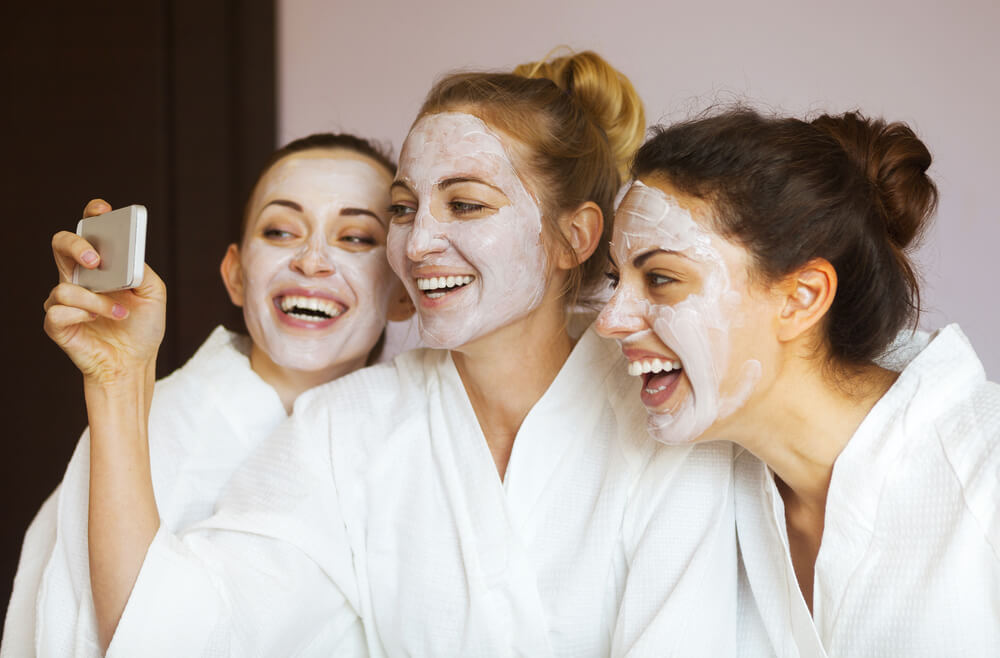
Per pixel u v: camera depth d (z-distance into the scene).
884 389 1.15
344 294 1.50
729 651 1.20
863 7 2.30
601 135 1.43
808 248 1.08
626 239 1.14
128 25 2.57
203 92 2.59
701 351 1.09
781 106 2.32
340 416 1.39
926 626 1.05
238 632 1.21
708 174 1.09
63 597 1.25
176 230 2.59
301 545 1.29
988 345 2.28
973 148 2.27
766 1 2.34
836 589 1.12
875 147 1.17
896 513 1.09
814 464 1.15
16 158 2.61
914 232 1.19
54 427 2.61
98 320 1.17
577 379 1.32
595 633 1.26
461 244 1.25
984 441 1.06
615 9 2.44
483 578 1.26
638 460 1.27
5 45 2.60
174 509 1.42
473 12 2.53
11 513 2.62
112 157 2.58
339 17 2.60
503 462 1.36
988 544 1.03
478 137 1.27
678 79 2.40
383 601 1.32
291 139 2.62
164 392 1.49
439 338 1.27
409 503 1.33
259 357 1.57
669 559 1.21
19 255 2.61
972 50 2.25
